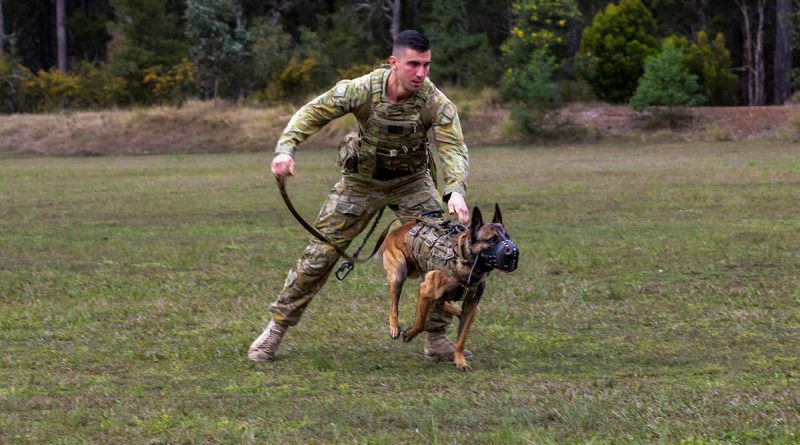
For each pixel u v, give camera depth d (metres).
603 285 8.55
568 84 32.84
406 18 42.34
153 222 14.14
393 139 5.78
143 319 7.49
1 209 16.19
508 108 33.03
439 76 36.84
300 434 4.57
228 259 10.46
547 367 5.89
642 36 32.91
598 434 4.44
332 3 46.91
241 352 6.40
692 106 31.06
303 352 6.43
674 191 16.42
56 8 51.28
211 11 36.34
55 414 4.96
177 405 5.10
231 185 20.00
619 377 5.58
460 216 5.54
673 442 4.29
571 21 38.78
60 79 38.75
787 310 7.34
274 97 35.81
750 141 28.25
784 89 37.62
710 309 7.46
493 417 4.74
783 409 4.74
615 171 20.77
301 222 5.88
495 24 39.78
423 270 5.90
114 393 5.39
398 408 4.97
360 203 6.06
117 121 34.50
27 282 9.19
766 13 44.53
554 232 12.05
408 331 5.86
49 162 29.27
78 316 7.63
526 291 8.30
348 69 37.25
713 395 5.05
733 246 10.44
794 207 13.84
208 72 36.41
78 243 11.99
